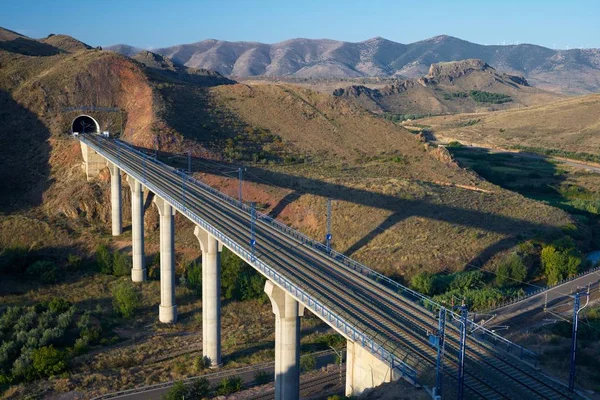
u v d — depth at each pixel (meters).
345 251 94.06
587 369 47.72
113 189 103.25
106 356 65.19
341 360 61.34
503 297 75.62
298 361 51.06
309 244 64.25
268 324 77.00
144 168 91.88
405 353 40.66
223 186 110.06
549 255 88.31
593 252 101.88
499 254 90.38
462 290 78.38
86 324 71.81
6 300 80.75
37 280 89.75
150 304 83.81
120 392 57.19
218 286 63.97
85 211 109.25
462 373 36.47
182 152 120.44
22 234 102.38
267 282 51.38
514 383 39.69
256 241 60.91
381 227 97.75
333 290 49.91
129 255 98.25
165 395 55.41
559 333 60.72
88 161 113.75
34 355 61.38
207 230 61.53
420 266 87.62
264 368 63.34
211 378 60.75
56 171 119.94
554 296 76.69
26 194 115.81
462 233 95.38
